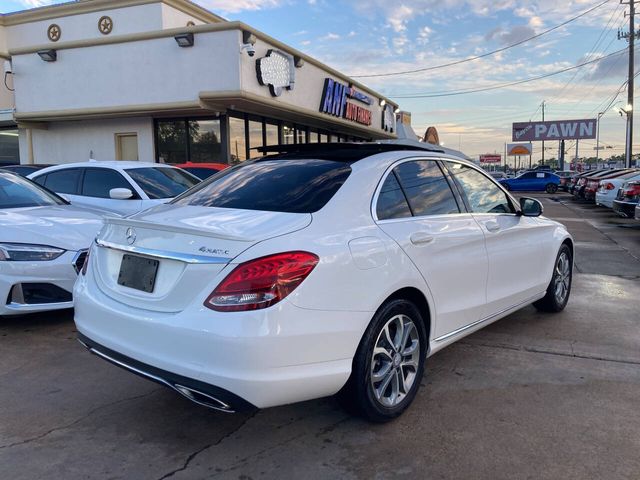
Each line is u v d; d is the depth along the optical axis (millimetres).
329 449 3002
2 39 19203
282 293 2613
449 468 2803
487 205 4406
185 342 2631
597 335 4895
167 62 12984
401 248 3248
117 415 3389
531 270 4832
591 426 3227
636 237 11789
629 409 3443
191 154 14555
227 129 14234
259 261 2611
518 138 71250
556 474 2742
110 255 3221
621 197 14672
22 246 4605
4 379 3895
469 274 3879
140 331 2812
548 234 5145
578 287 6836
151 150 14664
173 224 2904
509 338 4812
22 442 3051
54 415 3377
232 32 12242
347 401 3121
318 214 2990
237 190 3473
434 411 3432
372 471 2787
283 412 3451
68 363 4191
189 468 2818
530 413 3396
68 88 14172
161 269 2863
